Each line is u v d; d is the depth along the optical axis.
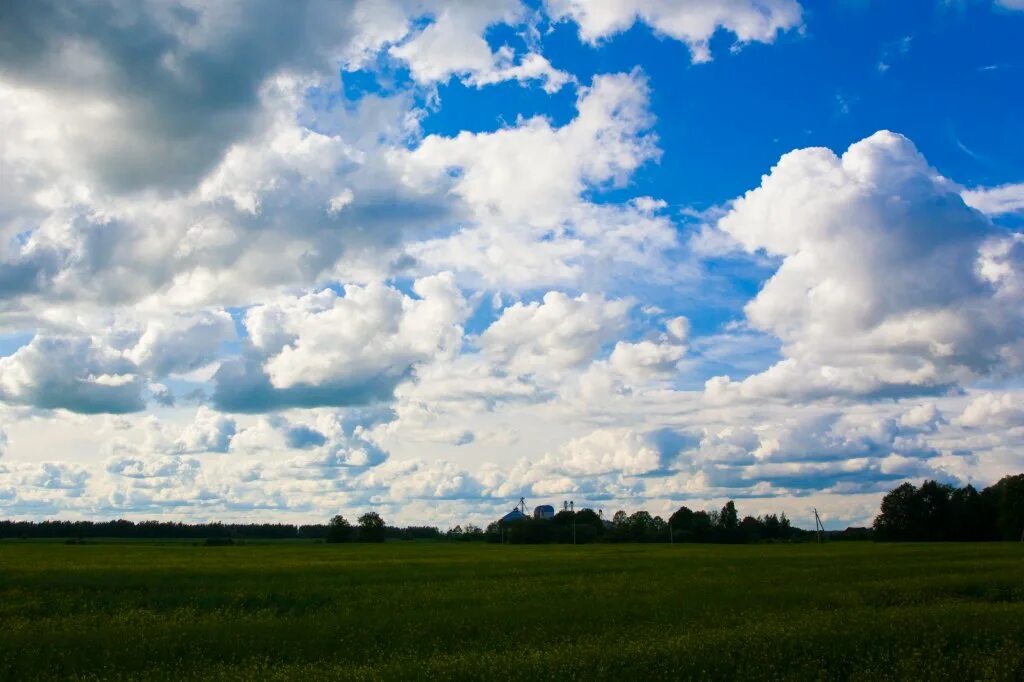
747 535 160.25
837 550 76.31
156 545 113.44
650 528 163.75
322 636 21.88
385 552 85.56
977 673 15.87
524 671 16.12
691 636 19.48
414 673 16.33
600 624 23.20
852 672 16.58
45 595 34.12
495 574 45.69
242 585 38.06
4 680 17.31
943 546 86.00
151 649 20.12
